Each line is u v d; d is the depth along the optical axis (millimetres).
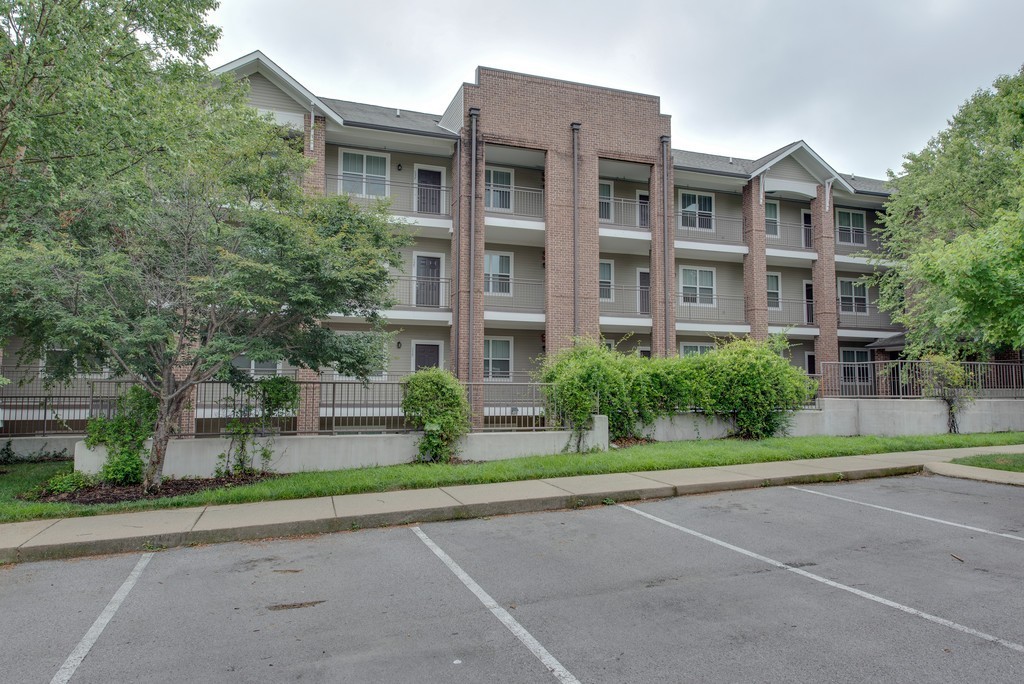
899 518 7883
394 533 7445
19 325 8773
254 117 11930
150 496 8703
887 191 26031
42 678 3775
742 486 9859
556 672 3785
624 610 4820
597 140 20422
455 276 18672
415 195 19625
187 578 5789
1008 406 17078
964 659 3895
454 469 10328
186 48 12047
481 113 19094
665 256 20984
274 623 4637
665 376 14336
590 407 12438
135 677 3771
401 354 19312
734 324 22375
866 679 3633
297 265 8867
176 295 8891
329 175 18484
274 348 9102
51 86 9320
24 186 9133
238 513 7844
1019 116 13922
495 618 4691
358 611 4871
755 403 14602
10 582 5730
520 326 20281
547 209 19625
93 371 9805
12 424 12945
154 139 10172
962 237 11172
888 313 26953
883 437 14945
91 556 6578
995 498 9070
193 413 13086
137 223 8898
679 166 21969
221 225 8672
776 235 24875
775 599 5023
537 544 6840
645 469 10898
